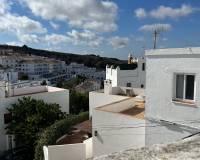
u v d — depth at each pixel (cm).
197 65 940
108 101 2322
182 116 1014
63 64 18225
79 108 3809
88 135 1900
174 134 1049
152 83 1099
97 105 2417
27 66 14812
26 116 2205
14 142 2333
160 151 523
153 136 1123
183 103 1001
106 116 1335
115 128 1301
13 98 2414
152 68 1090
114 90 2584
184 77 1008
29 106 2280
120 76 4003
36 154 1744
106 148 1350
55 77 15588
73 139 1878
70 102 3747
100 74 15388
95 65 18525
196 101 966
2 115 2328
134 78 4169
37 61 16788
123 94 2608
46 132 1828
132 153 523
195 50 932
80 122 2281
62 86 8100
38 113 2208
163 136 1088
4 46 18562
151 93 1109
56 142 1823
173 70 1014
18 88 2739
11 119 2331
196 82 957
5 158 2206
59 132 1933
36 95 2578
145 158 487
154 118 1110
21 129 2105
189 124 995
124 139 1265
